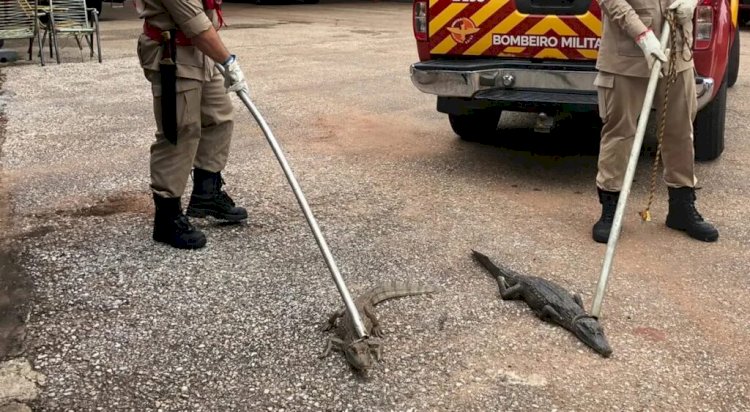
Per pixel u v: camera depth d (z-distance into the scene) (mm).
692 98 4320
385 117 7781
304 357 3240
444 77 5387
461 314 3609
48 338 3367
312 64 11164
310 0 24094
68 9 11188
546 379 3078
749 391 3016
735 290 3873
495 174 5848
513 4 5359
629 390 3010
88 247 4328
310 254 4289
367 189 5457
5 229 4613
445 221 4828
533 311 3641
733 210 5012
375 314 3600
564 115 5406
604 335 3340
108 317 3551
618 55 4234
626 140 4414
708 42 4910
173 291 3809
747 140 6746
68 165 5988
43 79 9719
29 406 2887
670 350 3307
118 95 8742
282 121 7547
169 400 2941
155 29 3990
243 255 4258
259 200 5195
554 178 5750
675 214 4605
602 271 3529
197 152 4594
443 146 6680
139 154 6320
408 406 2906
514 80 5297
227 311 3621
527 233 4641
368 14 20359
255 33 15273
